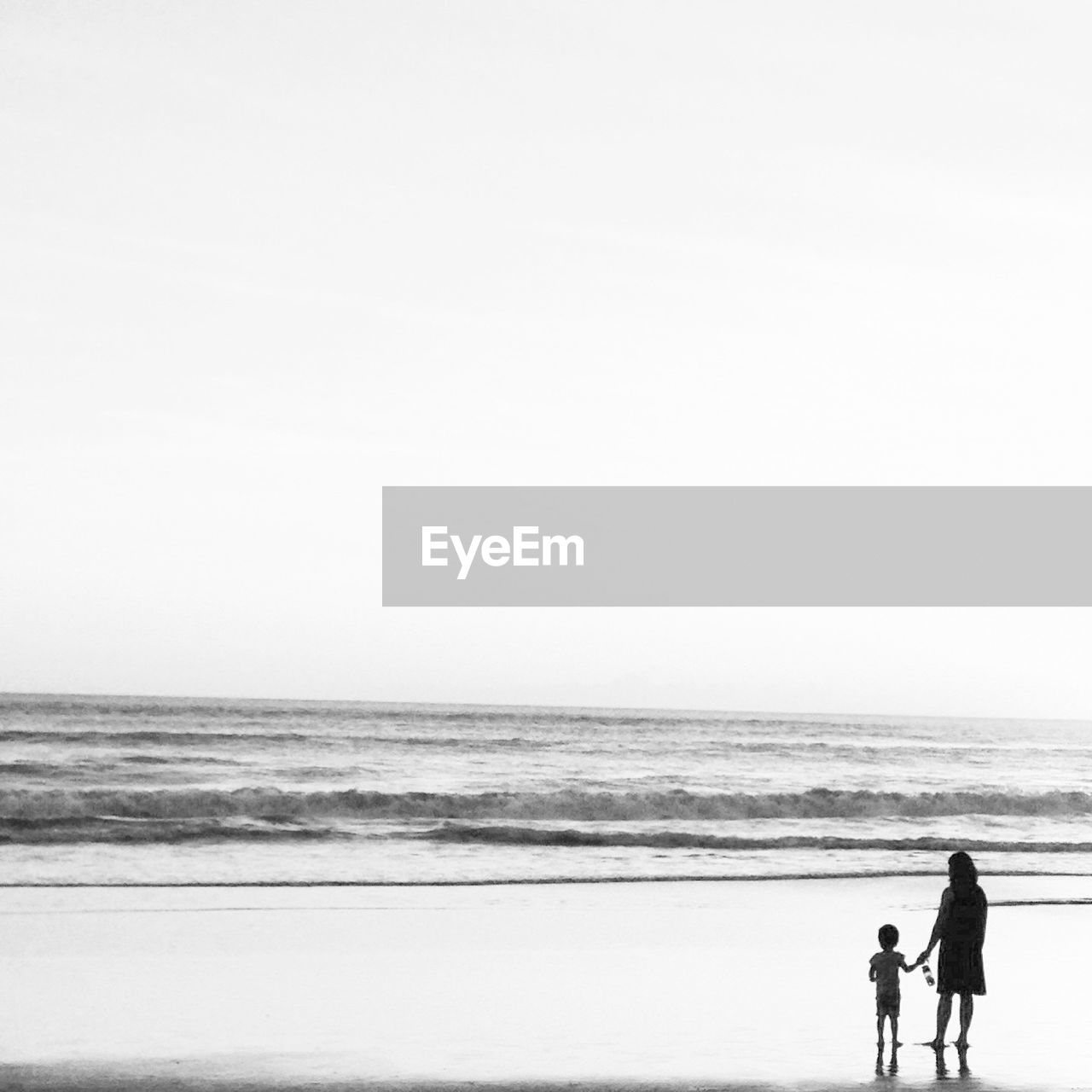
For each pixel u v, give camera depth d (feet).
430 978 42.57
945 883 66.80
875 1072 33.14
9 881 59.82
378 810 91.56
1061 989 44.11
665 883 64.18
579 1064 33.17
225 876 63.26
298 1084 31.07
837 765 160.45
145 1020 36.68
